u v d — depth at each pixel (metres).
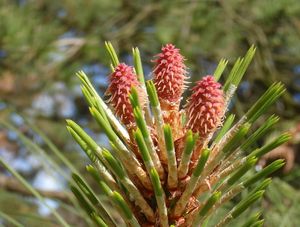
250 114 0.23
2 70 0.80
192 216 0.24
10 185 0.70
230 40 0.80
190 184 0.23
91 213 0.24
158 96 0.24
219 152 0.23
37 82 0.84
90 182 0.77
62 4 0.86
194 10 0.82
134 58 0.26
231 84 0.24
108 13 0.90
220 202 0.23
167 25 0.84
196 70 0.80
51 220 0.36
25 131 0.86
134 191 0.24
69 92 0.96
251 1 0.80
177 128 0.25
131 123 0.24
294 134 0.38
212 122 0.22
